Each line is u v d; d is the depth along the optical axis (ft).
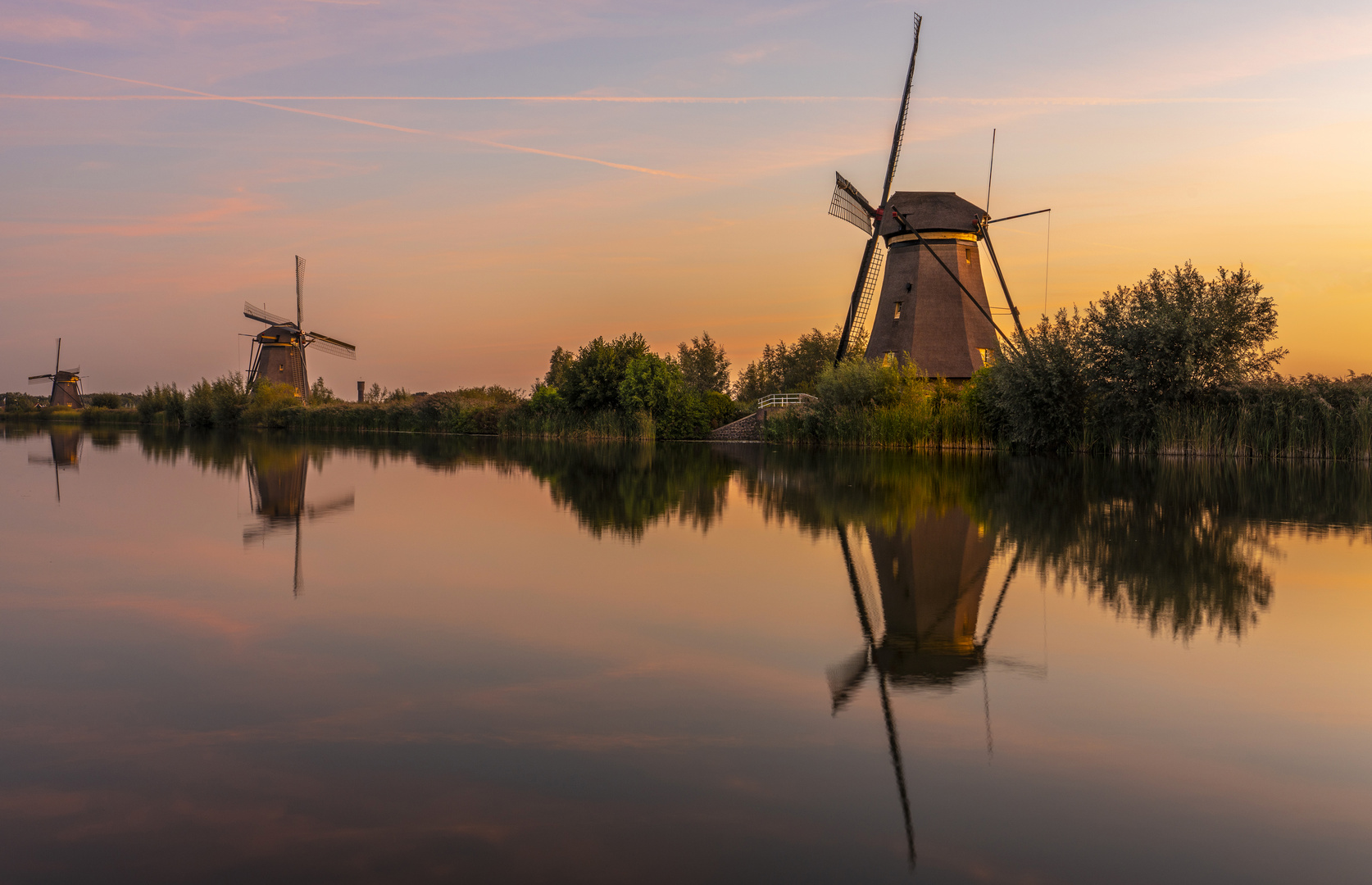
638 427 179.22
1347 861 13.37
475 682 21.42
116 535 44.83
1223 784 15.89
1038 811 14.89
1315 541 42.24
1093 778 16.15
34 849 13.70
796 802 15.17
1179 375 106.42
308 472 86.07
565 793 15.51
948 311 160.97
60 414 341.62
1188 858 13.47
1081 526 47.34
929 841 13.91
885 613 28.27
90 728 18.52
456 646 24.50
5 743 17.71
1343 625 26.61
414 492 66.13
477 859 13.39
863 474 84.38
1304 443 104.99
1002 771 16.40
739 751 17.31
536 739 17.88
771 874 12.97
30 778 16.15
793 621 27.22
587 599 30.27
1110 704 19.90
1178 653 23.72
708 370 313.94
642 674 22.06
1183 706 19.77
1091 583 32.71
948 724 18.75
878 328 168.55
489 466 95.55
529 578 33.91
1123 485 71.20
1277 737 18.02
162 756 17.06
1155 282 112.98
